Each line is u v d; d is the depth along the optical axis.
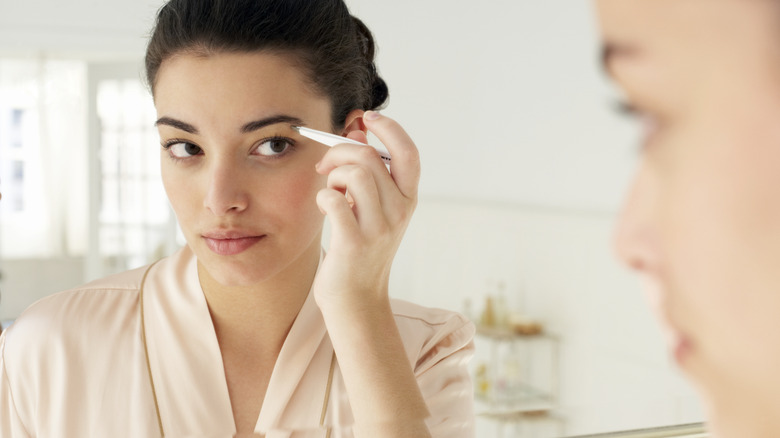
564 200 4.05
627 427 0.81
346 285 1.02
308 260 1.14
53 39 5.09
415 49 5.19
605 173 3.73
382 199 1.03
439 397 1.18
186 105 1.03
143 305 1.17
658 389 3.31
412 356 1.18
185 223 1.07
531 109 4.31
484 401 4.00
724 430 0.19
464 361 1.21
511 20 4.41
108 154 6.15
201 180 1.05
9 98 7.12
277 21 1.03
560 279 3.98
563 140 4.05
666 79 0.19
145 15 5.27
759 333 0.19
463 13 4.83
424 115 5.19
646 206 0.20
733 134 0.19
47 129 7.25
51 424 1.14
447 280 4.89
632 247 0.20
